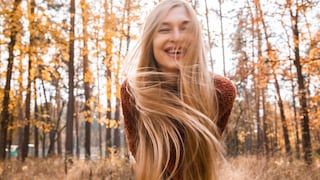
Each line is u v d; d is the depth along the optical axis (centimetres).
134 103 135
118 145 1833
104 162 852
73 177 714
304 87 1100
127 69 134
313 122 1188
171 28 125
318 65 1011
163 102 123
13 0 912
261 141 2562
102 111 924
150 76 127
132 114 138
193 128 120
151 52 129
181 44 123
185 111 122
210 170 125
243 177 602
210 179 126
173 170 121
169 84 129
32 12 944
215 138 123
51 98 2761
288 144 1562
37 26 905
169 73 126
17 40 972
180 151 125
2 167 870
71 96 1253
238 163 811
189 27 125
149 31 127
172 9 126
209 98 126
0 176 750
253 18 1173
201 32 128
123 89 138
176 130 123
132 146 144
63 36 927
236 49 1529
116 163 791
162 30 126
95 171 743
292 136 2220
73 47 1221
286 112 2597
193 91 123
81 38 891
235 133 1524
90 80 969
